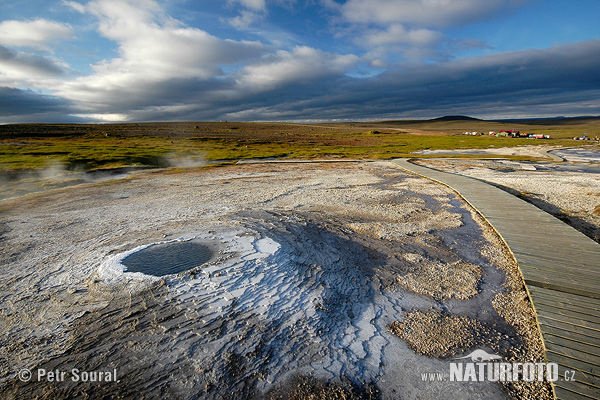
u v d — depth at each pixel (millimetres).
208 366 5270
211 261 8719
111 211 16375
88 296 7262
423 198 18500
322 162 42969
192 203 17844
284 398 4805
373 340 6141
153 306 6754
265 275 7988
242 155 52875
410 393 4957
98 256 9586
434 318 6848
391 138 107688
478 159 43531
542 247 9992
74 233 12453
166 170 36656
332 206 16500
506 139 94375
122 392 4816
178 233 11500
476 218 14086
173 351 5566
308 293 7457
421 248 10727
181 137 92250
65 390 4848
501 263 9484
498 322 6676
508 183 22875
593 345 5543
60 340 5895
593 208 15227
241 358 5465
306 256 9492
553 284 7672
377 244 11047
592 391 4648
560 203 16547
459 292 7902
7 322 6496
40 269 8984
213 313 6516
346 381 5145
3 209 17375
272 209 15766
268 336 5992
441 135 130250
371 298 7625
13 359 5480
